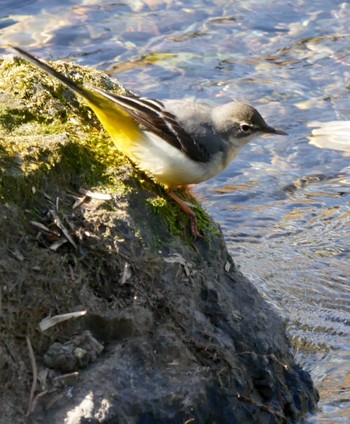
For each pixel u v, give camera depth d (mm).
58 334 9289
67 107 12062
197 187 17062
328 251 15328
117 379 9133
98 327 9539
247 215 16391
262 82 19719
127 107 11055
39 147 10523
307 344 12523
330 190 17203
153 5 21766
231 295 11242
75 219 10164
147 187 11164
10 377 8805
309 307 13492
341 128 18594
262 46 20766
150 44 20562
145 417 9039
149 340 9633
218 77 19766
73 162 10695
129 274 10008
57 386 8922
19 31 20531
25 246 9594
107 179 10820
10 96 11891
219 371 9969
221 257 11500
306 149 18141
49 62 12898
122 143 11211
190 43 20672
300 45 20844
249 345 10836
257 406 10109
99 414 8781
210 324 10539
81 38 20500
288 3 22094
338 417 11031
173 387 9352
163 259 10484
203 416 9398
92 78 12891
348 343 12641
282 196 17016
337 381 11758
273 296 13680
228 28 21188
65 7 21438
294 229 16047
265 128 12258
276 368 10914
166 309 10094
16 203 9875
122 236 10234
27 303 9234
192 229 11203
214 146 11586
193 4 21906
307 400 11062
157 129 11109
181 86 19406
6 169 10016
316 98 19375
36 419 8656
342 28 21359
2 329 8977
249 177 17438
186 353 9742
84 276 9742
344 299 13781
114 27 20891
